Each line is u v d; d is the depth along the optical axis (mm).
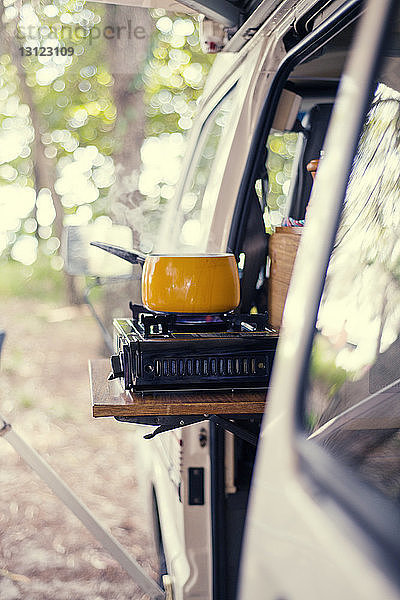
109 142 13883
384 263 1191
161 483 2625
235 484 2154
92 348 9320
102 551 4012
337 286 1045
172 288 1974
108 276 2422
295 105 2617
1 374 8242
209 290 1975
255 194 2328
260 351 1822
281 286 2055
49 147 13992
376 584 664
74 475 5254
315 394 964
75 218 14148
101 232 2418
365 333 1090
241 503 2160
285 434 925
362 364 1060
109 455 5703
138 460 3352
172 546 2287
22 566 3859
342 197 1035
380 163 1276
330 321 1019
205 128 3105
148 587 2520
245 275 2338
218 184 2396
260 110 2309
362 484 809
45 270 14672
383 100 1268
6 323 11289
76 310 12055
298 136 3150
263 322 2074
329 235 1020
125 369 1799
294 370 970
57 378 8047
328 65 2621
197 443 2146
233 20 2688
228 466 2148
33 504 4699
